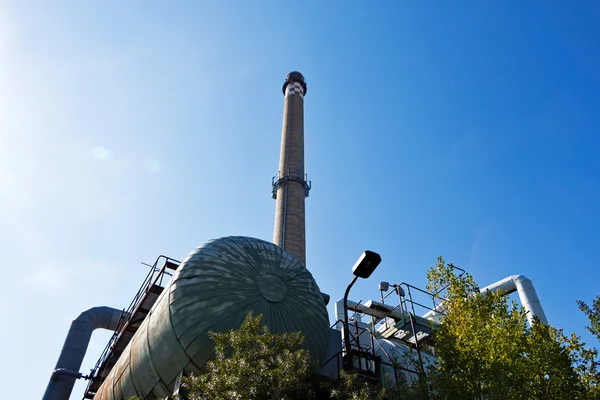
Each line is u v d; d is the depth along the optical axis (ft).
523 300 115.44
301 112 225.97
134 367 67.26
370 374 61.77
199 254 68.64
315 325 68.03
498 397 41.75
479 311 53.21
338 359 62.18
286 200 181.47
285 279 70.08
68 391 118.42
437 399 44.83
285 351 45.60
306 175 199.00
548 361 50.24
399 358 70.95
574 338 57.41
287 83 240.32
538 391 48.39
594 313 65.31
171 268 93.56
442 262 59.21
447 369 48.14
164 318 63.26
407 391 46.93
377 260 53.06
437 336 51.93
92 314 132.67
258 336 46.70
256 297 64.95
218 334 48.26
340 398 54.08
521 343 50.70
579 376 53.52
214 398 41.81
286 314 65.67
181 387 56.90
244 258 69.21
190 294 62.95
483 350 47.93
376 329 111.45
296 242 168.55
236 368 42.80
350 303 116.26
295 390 50.24
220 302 62.49
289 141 208.13
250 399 40.45
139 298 97.81
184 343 59.67
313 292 72.23
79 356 124.77
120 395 70.54
